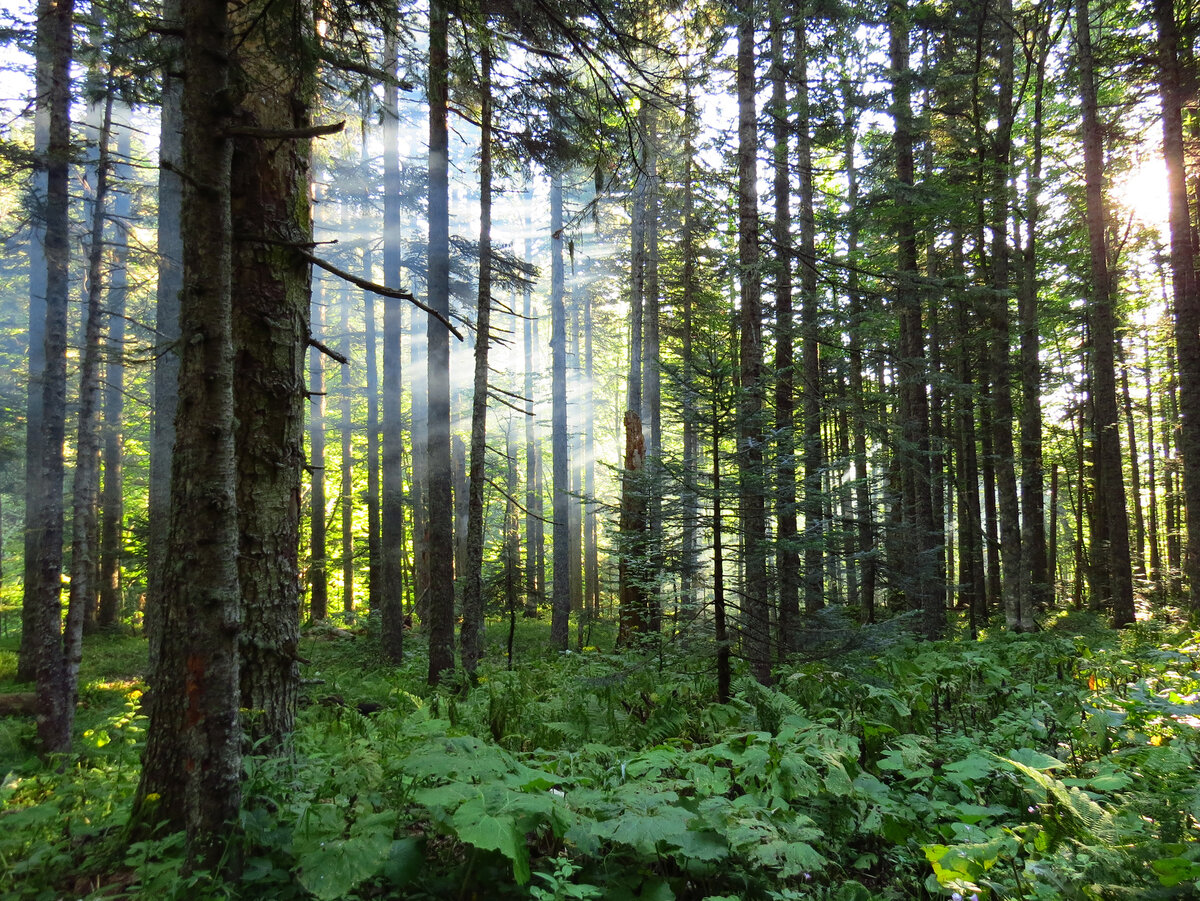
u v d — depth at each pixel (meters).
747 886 3.26
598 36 5.69
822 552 7.57
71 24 9.95
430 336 11.77
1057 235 19.17
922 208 13.18
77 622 7.49
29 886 2.97
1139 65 14.77
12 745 6.48
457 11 5.28
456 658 13.88
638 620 12.33
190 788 3.13
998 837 3.15
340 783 3.61
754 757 3.93
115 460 19.86
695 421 6.63
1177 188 12.82
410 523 28.73
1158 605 16.31
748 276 10.26
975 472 20.28
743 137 10.55
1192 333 12.52
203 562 3.24
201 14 3.35
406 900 2.99
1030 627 13.80
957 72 16.06
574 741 5.64
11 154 11.13
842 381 18.38
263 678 4.19
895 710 5.46
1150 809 3.13
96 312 9.12
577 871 3.25
